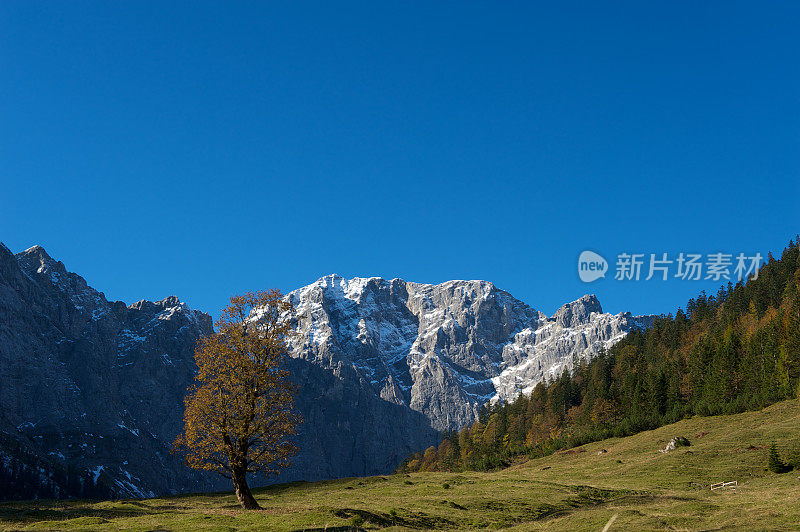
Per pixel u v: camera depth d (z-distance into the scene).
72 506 58.59
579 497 71.62
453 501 66.12
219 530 38.97
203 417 53.38
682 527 38.84
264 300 56.66
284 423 54.25
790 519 37.78
